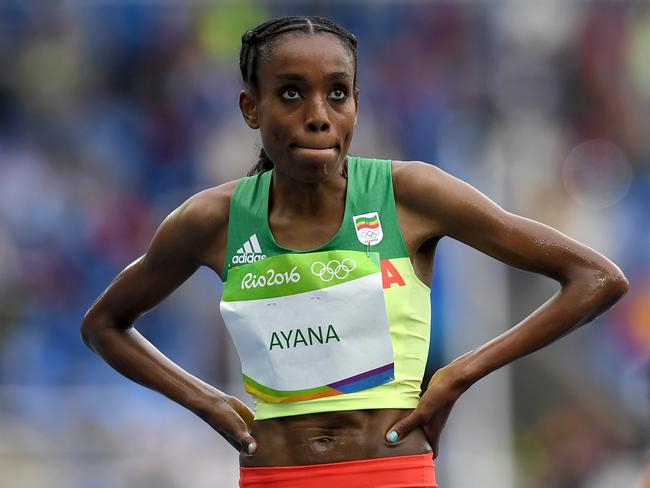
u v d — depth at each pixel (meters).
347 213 12.87
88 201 39.75
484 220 12.81
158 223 39.78
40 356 36.81
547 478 33.81
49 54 42.47
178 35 42.62
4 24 42.56
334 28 12.69
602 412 34.69
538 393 34.19
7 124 41.53
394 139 40.56
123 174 40.56
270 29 12.72
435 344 32.16
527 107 41.34
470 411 32.62
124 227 39.56
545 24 42.19
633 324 37.09
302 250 12.85
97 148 41.06
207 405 13.80
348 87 12.59
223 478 32.84
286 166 12.62
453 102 41.47
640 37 42.59
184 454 32.84
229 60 42.06
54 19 42.62
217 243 13.46
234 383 34.59
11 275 37.75
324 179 12.65
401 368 12.78
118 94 42.25
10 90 41.97
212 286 35.31
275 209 13.18
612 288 12.70
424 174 12.97
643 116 41.91
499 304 32.16
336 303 12.68
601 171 40.84
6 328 37.09
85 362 36.78
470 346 32.16
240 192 13.34
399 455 12.65
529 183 39.81
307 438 12.70
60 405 33.19
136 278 13.96
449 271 32.25
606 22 42.44
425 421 12.70
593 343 35.59
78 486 32.50
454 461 32.38
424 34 42.03
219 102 41.59
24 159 40.59
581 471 33.94
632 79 42.28
